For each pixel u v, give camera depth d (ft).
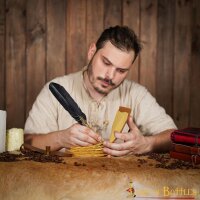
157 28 11.56
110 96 7.43
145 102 7.55
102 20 11.27
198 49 11.80
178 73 11.73
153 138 6.42
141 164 5.30
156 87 11.64
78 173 4.76
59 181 4.58
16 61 11.05
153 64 11.59
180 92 11.78
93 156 5.74
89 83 7.29
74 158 5.55
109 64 6.52
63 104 6.03
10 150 6.06
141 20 11.46
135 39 6.53
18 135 6.10
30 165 5.03
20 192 4.57
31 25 11.04
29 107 11.18
